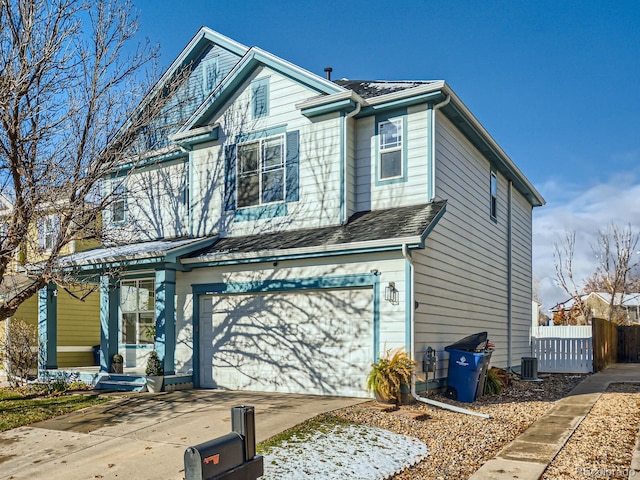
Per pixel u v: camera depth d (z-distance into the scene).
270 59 13.16
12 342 14.02
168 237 15.36
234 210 13.69
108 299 13.63
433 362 10.67
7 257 10.62
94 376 13.12
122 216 16.38
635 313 45.28
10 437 8.52
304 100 12.73
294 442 7.25
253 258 11.84
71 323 17.66
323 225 12.26
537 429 8.78
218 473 4.12
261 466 4.57
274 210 13.06
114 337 14.09
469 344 11.27
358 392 10.66
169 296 12.45
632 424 8.99
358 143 12.70
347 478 6.03
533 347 19.50
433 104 11.82
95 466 6.90
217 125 14.05
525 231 20.12
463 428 8.62
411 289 10.18
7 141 10.55
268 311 11.98
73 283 11.06
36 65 10.16
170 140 14.88
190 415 9.22
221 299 12.69
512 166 16.94
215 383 12.55
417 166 11.90
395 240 10.02
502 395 12.49
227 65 16.00
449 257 12.40
